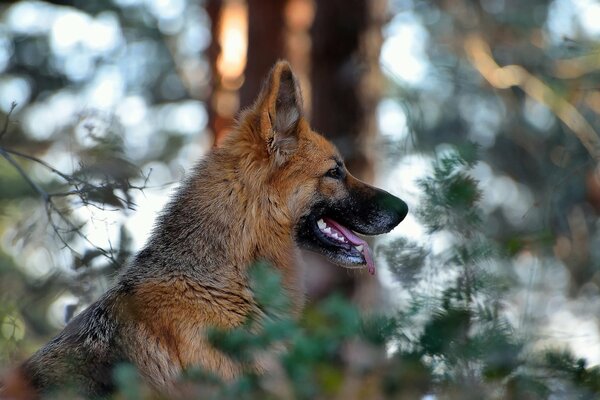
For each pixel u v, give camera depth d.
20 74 28.38
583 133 22.67
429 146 14.11
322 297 17.47
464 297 8.64
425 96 27.11
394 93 23.44
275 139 11.04
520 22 27.64
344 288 17.66
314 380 7.83
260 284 8.09
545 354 8.68
